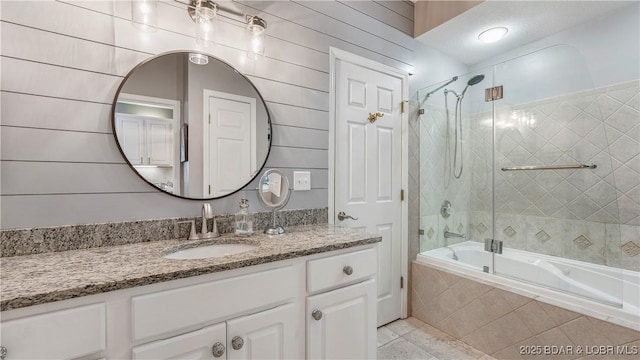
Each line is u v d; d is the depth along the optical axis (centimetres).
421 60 238
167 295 82
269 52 159
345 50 192
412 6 233
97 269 84
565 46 193
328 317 117
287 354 107
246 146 150
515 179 219
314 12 177
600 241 181
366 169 204
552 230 202
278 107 162
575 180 192
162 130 127
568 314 144
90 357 73
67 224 108
